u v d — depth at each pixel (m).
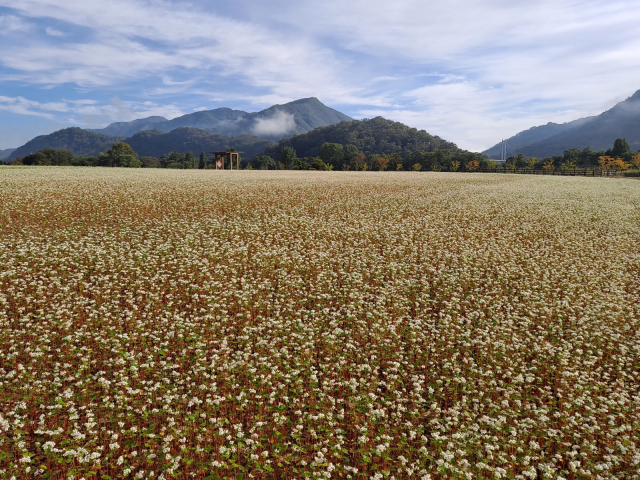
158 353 8.69
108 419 6.77
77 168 59.22
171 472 5.55
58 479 5.68
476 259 16.19
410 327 10.34
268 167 139.50
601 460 6.36
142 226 19.61
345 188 38.22
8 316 10.03
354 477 5.95
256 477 5.87
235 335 9.86
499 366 8.60
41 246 15.73
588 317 10.91
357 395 7.61
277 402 7.43
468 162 111.69
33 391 7.11
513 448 6.45
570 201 31.53
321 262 15.28
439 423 6.94
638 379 8.44
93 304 10.71
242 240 17.75
